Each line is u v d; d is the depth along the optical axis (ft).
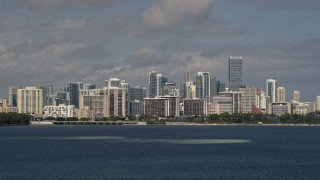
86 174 604.90
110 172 621.72
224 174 608.60
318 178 582.35
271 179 574.56
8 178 577.84
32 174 606.55
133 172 622.13
